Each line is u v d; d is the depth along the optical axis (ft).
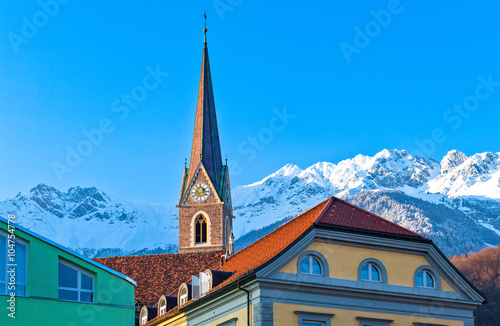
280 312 190.08
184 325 225.35
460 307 211.00
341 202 216.13
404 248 207.41
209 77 506.48
